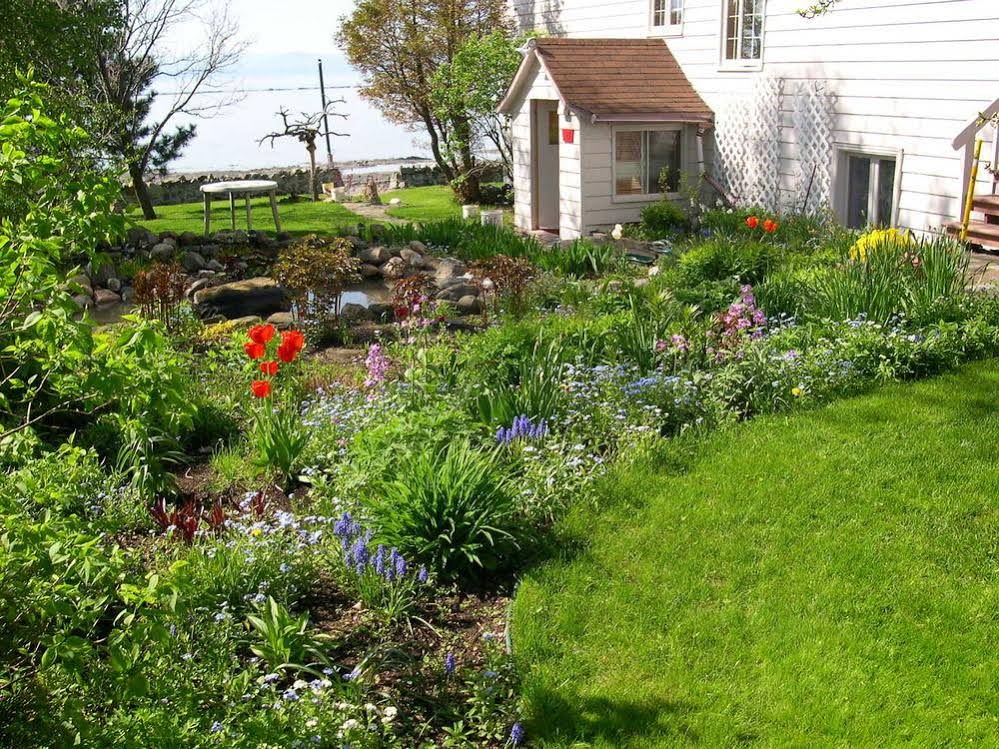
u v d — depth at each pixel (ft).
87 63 50.01
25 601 10.37
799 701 14.08
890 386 25.73
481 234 52.11
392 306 37.04
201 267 47.80
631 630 15.98
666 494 20.52
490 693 14.42
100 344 10.78
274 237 53.42
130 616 10.69
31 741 10.81
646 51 60.59
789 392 25.39
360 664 14.60
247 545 17.37
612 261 44.06
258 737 11.89
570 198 57.36
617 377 25.99
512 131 64.69
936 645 15.20
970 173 40.78
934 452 21.61
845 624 15.80
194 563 16.85
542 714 14.07
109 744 10.80
